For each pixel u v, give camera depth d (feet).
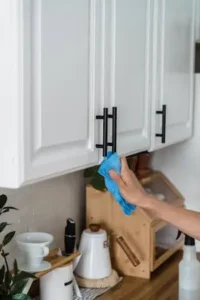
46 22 4.24
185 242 6.21
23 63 3.97
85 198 7.51
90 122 5.04
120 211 7.09
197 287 6.18
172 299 6.41
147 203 4.90
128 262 7.11
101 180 7.09
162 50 6.55
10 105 3.99
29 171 4.14
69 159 4.72
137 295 6.53
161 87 6.59
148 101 6.25
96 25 5.01
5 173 4.07
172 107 6.98
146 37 6.11
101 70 5.16
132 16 5.72
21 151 4.03
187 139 8.15
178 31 7.03
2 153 4.06
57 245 6.93
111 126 5.37
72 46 4.64
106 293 6.58
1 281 4.97
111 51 5.32
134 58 5.82
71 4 4.57
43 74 4.25
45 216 6.64
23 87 3.99
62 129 4.57
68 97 4.63
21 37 3.93
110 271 6.86
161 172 8.39
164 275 7.21
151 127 6.38
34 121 4.19
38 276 5.46
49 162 4.42
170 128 7.03
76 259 6.46
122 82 5.58
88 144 5.06
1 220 5.83
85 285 6.68
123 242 7.05
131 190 4.85
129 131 5.85
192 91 7.74
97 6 5.00
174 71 6.98
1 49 3.96
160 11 6.43
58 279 5.91
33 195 6.37
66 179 7.06
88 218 7.30
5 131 4.03
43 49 4.23
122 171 4.84
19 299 4.89
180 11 7.05
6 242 5.16
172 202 7.95
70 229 6.32
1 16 3.93
